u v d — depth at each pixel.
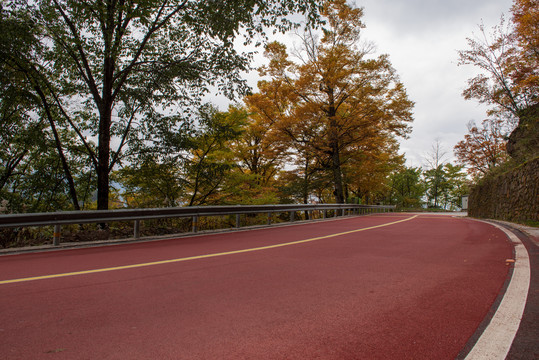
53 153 15.47
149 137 14.74
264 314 3.21
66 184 15.53
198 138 15.99
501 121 21.83
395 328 2.86
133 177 15.98
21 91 13.02
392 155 34.94
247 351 2.44
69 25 11.94
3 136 13.91
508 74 18.09
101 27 11.86
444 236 9.52
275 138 25.09
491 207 20.11
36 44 11.88
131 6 11.00
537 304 3.40
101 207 13.27
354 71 24.30
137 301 3.59
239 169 27.05
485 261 5.70
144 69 13.32
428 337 2.66
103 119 13.37
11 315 3.16
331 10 24.94
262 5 10.71
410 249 7.12
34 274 4.83
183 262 5.71
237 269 5.17
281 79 25.56
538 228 10.81
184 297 3.74
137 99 13.78
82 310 3.31
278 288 4.11
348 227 12.80
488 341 2.56
